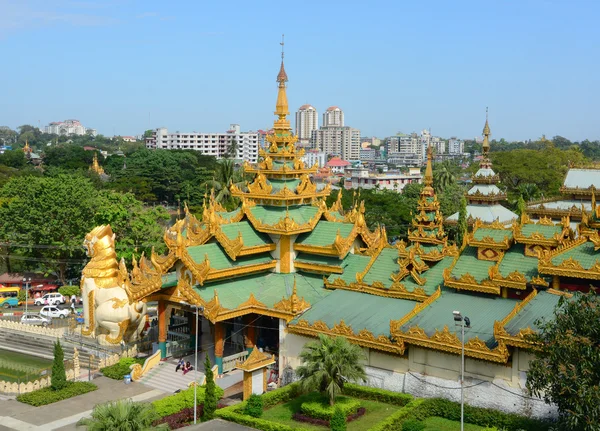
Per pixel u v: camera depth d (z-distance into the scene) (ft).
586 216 161.07
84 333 224.12
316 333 170.30
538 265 153.28
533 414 137.90
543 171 458.91
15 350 233.96
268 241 201.05
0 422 161.17
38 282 334.65
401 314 169.27
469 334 147.95
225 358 184.34
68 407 170.71
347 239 192.13
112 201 323.16
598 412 109.91
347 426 144.05
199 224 253.65
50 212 311.06
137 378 189.88
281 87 207.31
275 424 143.02
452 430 141.28
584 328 115.96
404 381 158.40
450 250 183.42
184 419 157.07
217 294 181.98
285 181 204.74
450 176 513.04
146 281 190.80
